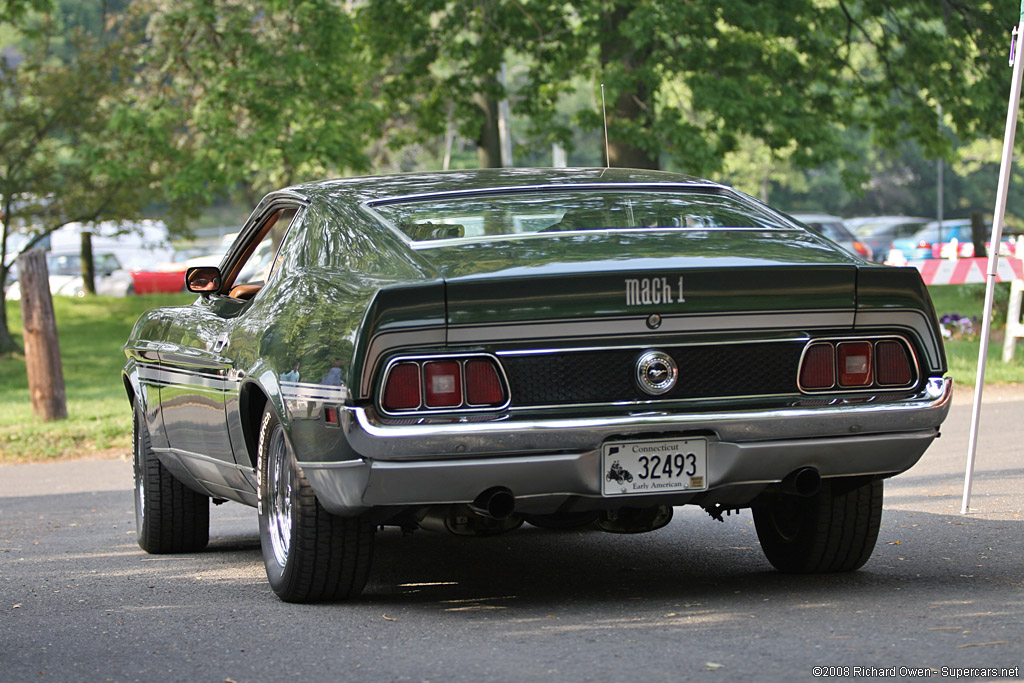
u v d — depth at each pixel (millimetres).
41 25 49875
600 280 8633
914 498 15125
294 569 9820
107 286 79562
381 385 8578
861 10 46000
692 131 40938
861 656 7582
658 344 8797
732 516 14938
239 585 11367
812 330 9109
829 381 9164
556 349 8703
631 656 7855
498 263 8953
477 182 10984
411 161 102562
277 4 41562
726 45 42625
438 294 8516
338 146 40969
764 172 128750
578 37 44344
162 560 13375
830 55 45500
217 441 11523
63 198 51062
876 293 9141
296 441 9320
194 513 13727
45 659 8672
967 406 26156
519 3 44750
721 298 8805
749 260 9141
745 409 8938
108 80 49719
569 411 8719
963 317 41562
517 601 10031
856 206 154000
